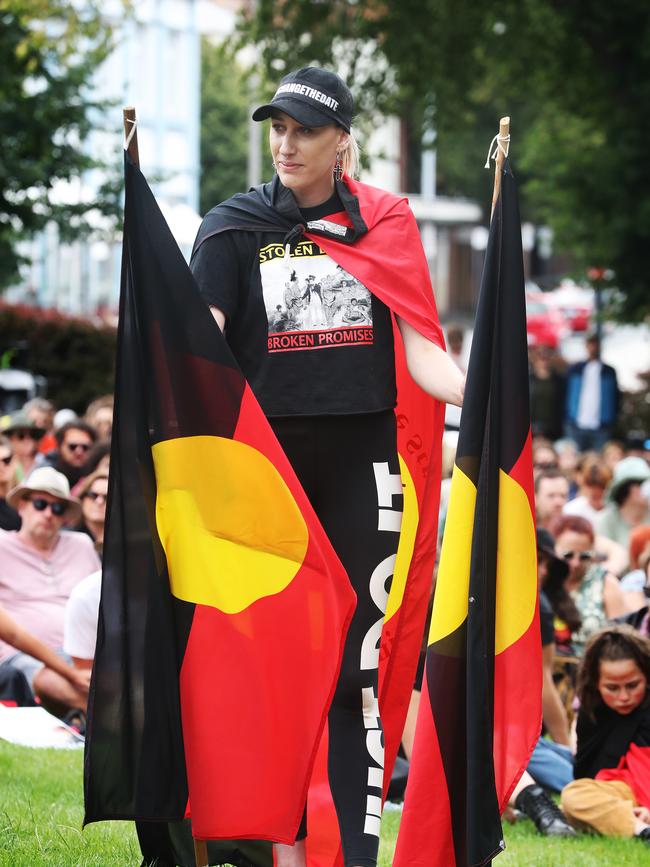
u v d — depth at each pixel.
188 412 11.13
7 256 54.00
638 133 58.88
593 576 24.14
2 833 13.99
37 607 22.89
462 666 11.48
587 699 19.00
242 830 10.89
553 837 17.83
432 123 63.38
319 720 10.95
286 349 11.45
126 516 11.12
